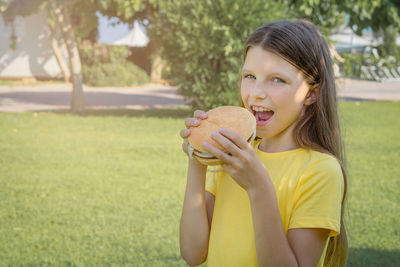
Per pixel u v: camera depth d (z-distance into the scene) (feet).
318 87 4.42
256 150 4.77
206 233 4.77
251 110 4.36
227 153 3.84
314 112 4.52
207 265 4.61
